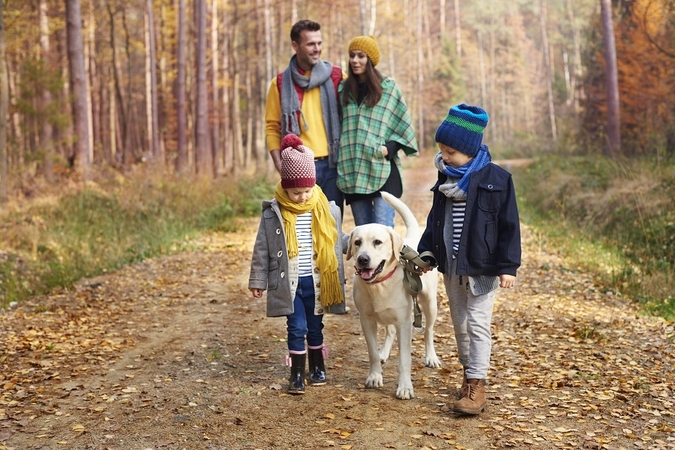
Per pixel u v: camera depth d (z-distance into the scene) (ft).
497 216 12.89
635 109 60.59
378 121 18.25
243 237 40.83
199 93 71.46
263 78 108.06
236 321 21.03
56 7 80.59
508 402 13.62
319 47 18.20
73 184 46.93
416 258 13.48
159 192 48.39
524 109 213.66
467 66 203.10
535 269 28.53
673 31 55.83
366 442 11.69
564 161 62.95
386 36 134.00
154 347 18.33
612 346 17.51
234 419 12.86
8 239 34.30
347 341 18.38
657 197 35.70
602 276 26.89
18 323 21.09
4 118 43.93
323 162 18.51
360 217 18.98
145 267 30.55
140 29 118.21
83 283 27.32
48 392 14.76
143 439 12.03
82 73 53.88
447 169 13.25
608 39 59.31
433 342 17.48
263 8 88.22
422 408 13.33
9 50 71.82
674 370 15.48
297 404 13.64
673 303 22.31
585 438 11.71
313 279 14.61
